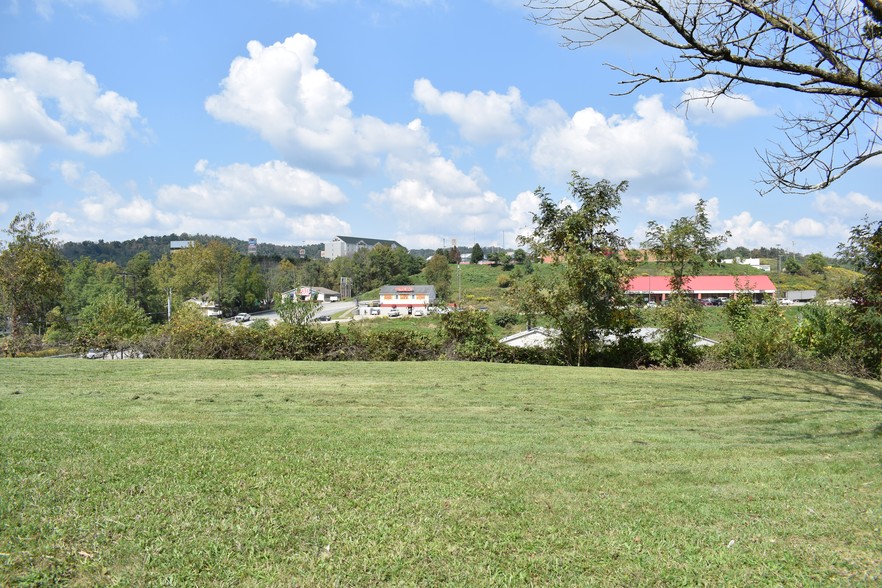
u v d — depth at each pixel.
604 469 5.24
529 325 19.39
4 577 3.01
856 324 13.66
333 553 3.43
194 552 3.36
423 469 5.02
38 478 4.32
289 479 4.59
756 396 9.73
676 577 3.29
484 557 3.46
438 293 75.94
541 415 7.98
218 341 17.98
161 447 5.36
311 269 106.31
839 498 4.58
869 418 7.81
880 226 12.86
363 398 9.20
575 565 3.40
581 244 16.45
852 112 5.08
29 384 10.07
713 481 4.97
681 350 16.41
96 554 3.29
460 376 12.19
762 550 3.63
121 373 11.98
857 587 3.20
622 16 4.65
